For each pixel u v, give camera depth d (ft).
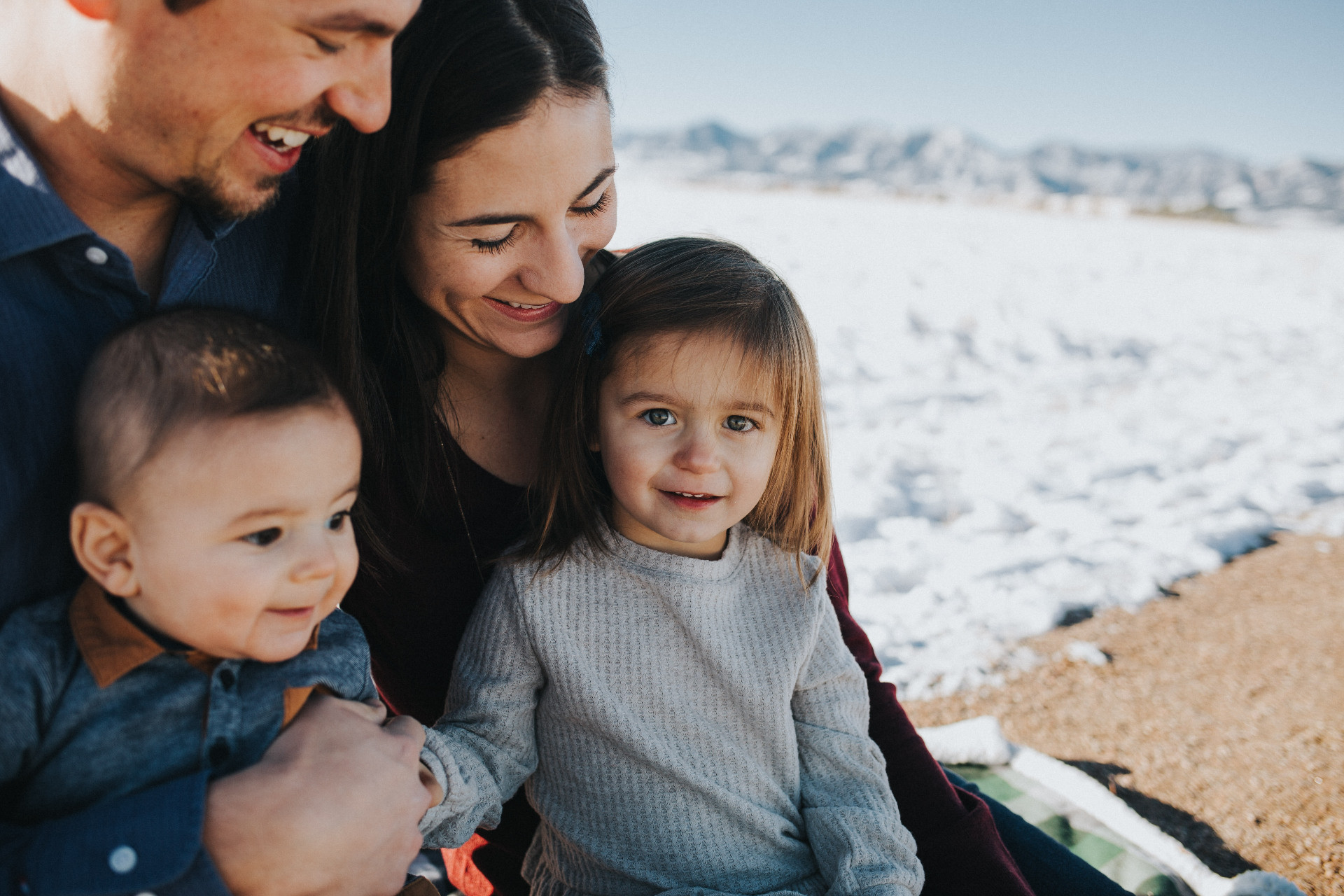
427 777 4.18
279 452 3.18
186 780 3.18
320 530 3.38
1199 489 16.74
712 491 4.60
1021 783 8.20
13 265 3.34
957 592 12.55
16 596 3.40
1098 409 21.59
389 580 5.14
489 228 4.28
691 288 4.63
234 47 3.03
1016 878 5.00
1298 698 10.53
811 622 5.02
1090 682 10.75
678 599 4.79
